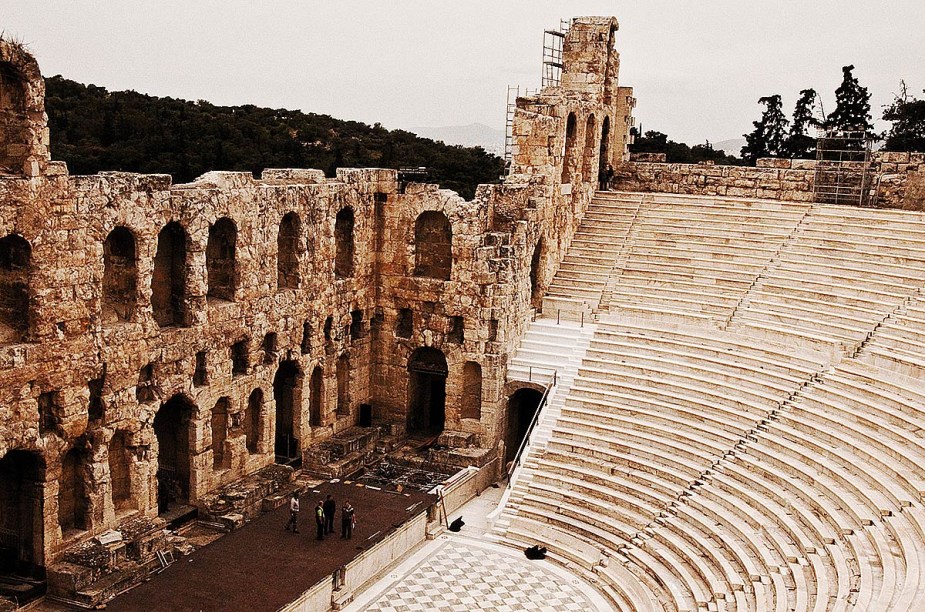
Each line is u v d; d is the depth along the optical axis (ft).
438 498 142.10
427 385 182.70
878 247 157.79
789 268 163.02
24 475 111.86
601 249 184.65
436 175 319.27
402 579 125.49
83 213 112.47
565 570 128.57
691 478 130.82
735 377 145.07
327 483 148.05
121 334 119.65
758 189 194.08
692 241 177.88
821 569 99.60
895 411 121.90
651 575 118.93
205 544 126.11
